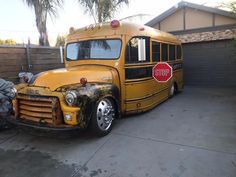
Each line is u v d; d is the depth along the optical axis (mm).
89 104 3969
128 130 4746
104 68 4984
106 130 4465
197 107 6555
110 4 9320
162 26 11055
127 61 5137
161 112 6082
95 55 5258
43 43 8016
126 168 3268
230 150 3732
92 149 3893
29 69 6352
